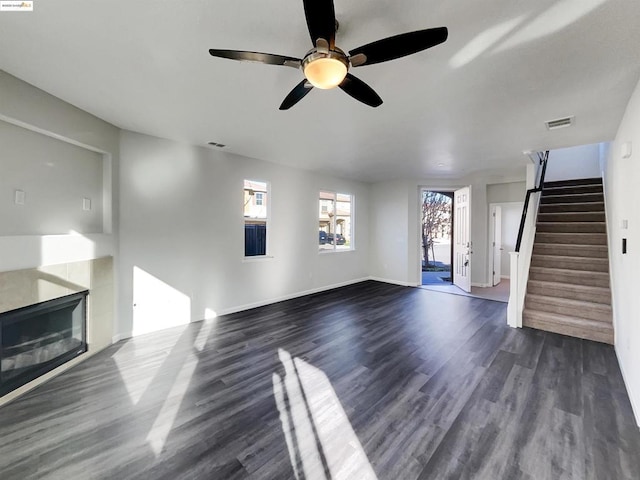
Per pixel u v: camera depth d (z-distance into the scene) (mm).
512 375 2664
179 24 1623
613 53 1848
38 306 2428
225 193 4371
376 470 1629
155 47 1837
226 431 1938
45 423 2004
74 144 2846
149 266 3633
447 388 2453
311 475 1596
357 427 1979
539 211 5324
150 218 3623
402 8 1482
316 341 3441
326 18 1294
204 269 4168
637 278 2205
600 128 3164
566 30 1638
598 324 3488
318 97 2494
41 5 1470
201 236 4121
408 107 2676
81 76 2188
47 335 2561
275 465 1664
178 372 2703
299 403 2244
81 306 2883
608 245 4055
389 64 1978
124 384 2496
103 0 1440
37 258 2426
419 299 5406
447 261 9930
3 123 2275
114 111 2842
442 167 5289
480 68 2035
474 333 3713
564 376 2643
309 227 5727
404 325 4004
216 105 2686
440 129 3252
